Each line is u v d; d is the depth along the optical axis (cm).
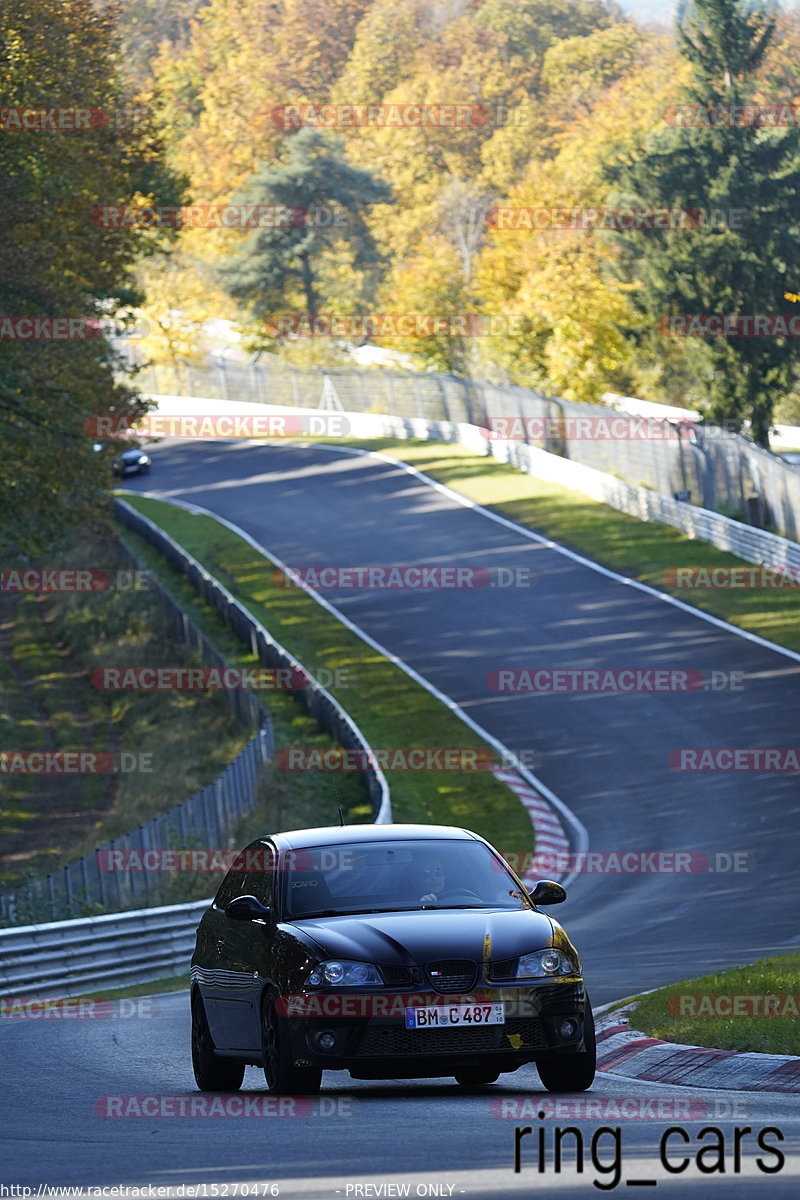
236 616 13250
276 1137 2036
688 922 5978
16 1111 2436
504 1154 1858
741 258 18650
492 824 8406
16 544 9756
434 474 18325
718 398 18825
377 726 10638
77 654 13900
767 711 9894
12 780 10775
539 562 14350
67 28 10531
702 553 13862
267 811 8725
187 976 5875
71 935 5544
